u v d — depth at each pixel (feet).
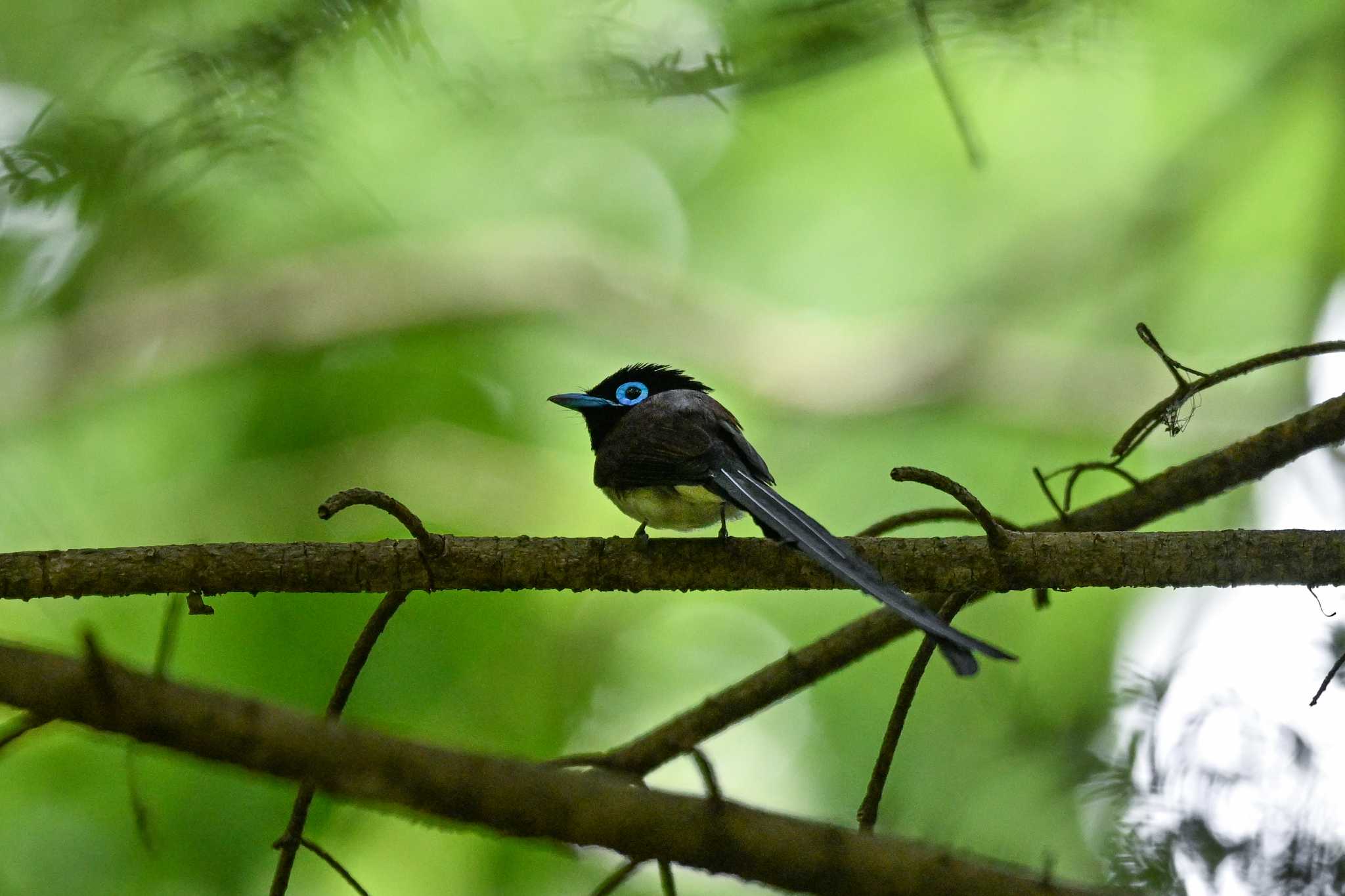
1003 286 56.49
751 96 25.99
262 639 38.78
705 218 57.82
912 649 45.16
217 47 23.31
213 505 47.93
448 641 40.65
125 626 38.45
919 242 57.06
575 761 22.67
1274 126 48.29
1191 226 52.39
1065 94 49.60
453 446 50.47
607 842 15.30
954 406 55.72
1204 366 53.78
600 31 25.64
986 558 21.27
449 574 21.67
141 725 14.43
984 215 55.62
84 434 48.80
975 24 24.52
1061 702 29.55
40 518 46.11
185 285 51.78
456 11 26.96
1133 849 20.95
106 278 34.19
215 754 14.55
